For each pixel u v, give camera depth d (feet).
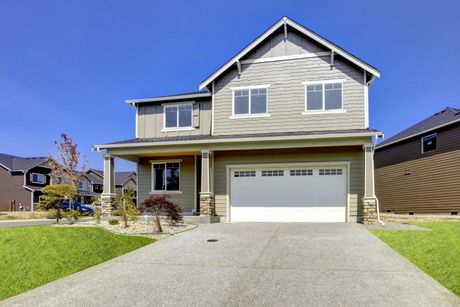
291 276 20.76
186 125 56.34
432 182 64.13
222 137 49.19
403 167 72.69
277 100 50.75
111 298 17.80
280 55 51.49
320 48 50.26
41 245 26.00
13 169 130.93
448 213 59.93
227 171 50.60
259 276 20.89
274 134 47.62
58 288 19.53
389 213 74.59
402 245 27.91
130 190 47.80
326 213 47.09
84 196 156.87
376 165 82.84
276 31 51.85
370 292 17.87
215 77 52.65
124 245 29.50
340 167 47.42
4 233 27.96
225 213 49.88
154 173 56.65
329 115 48.75
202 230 37.99
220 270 22.39
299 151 48.70
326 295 17.54
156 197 38.93
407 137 69.92
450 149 60.23
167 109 57.47
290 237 32.78
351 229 37.09
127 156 54.80
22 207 127.85
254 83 51.88
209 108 55.62
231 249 28.17
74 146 95.50
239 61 52.39
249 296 17.62
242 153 50.49
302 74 50.37
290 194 48.47
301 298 17.20
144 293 18.45
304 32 50.03
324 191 47.52
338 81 49.03
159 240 32.53
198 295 17.95
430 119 73.61
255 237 33.14
